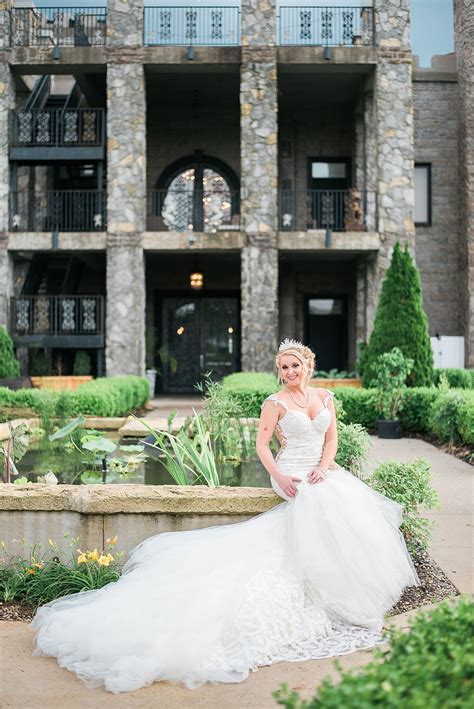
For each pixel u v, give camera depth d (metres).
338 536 3.43
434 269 18.72
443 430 9.38
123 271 16.47
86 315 16.92
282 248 16.55
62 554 4.01
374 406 10.87
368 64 16.52
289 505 3.67
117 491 4.01
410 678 1.59
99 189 16.78
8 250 16.61
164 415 13.17
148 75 17.27
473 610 1.90
